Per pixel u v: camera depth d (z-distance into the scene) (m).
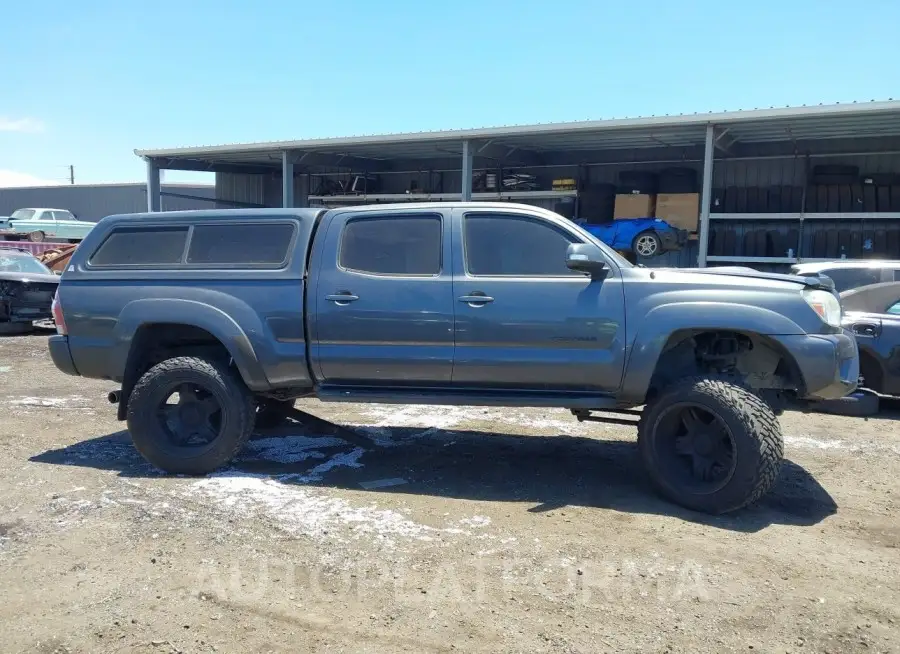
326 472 5.34
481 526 4.25
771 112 13.84
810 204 16.19
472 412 7.51
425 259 4.98
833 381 4.52
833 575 3.68
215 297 5.13
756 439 4.33
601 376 4.73
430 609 3.25
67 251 20.11
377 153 20.83
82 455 5.73
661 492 4.74
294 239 5.16
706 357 4.99
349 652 2.92
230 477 5.15
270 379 5.12
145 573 3.60
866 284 7.83
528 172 21.14
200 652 2.91
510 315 4.77
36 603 3.30
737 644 3.00
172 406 5.31
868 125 14.72
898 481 5.29
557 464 5.64
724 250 17.12
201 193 41.12
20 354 11.29
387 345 4.95
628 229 16.47
